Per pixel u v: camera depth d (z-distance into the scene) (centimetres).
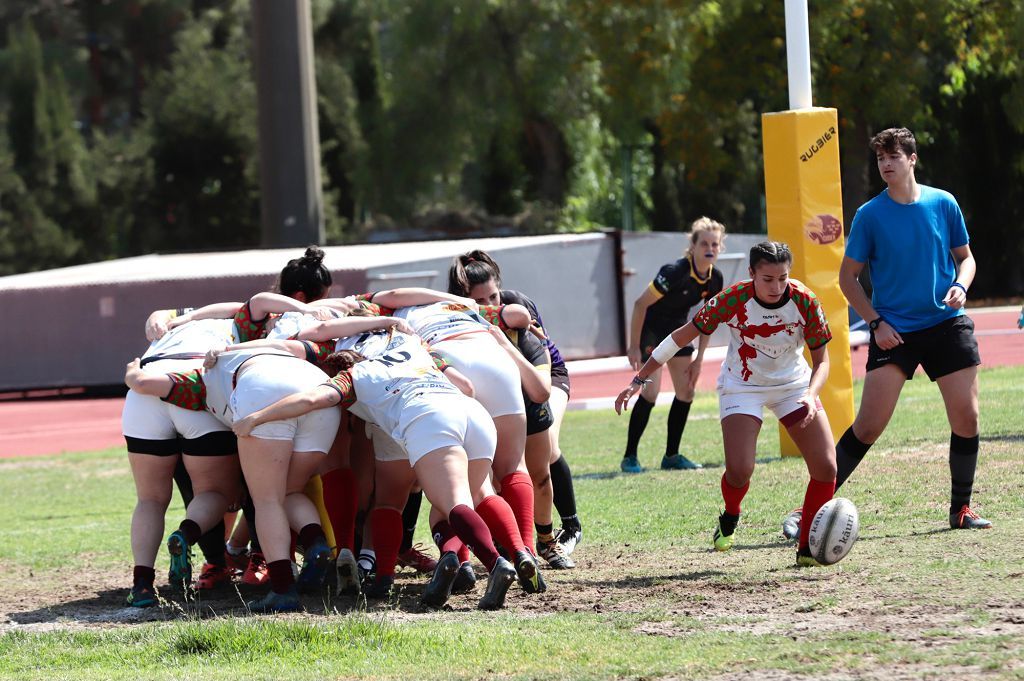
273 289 2645
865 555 2422
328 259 9156
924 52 12762
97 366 9206
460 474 2275
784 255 2322
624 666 1744
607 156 19438
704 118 13975
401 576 2706
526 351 2662
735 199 16275
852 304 2669
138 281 9169
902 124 12925
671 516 3098
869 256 2648
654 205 16788
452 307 2550
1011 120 12662
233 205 18138
